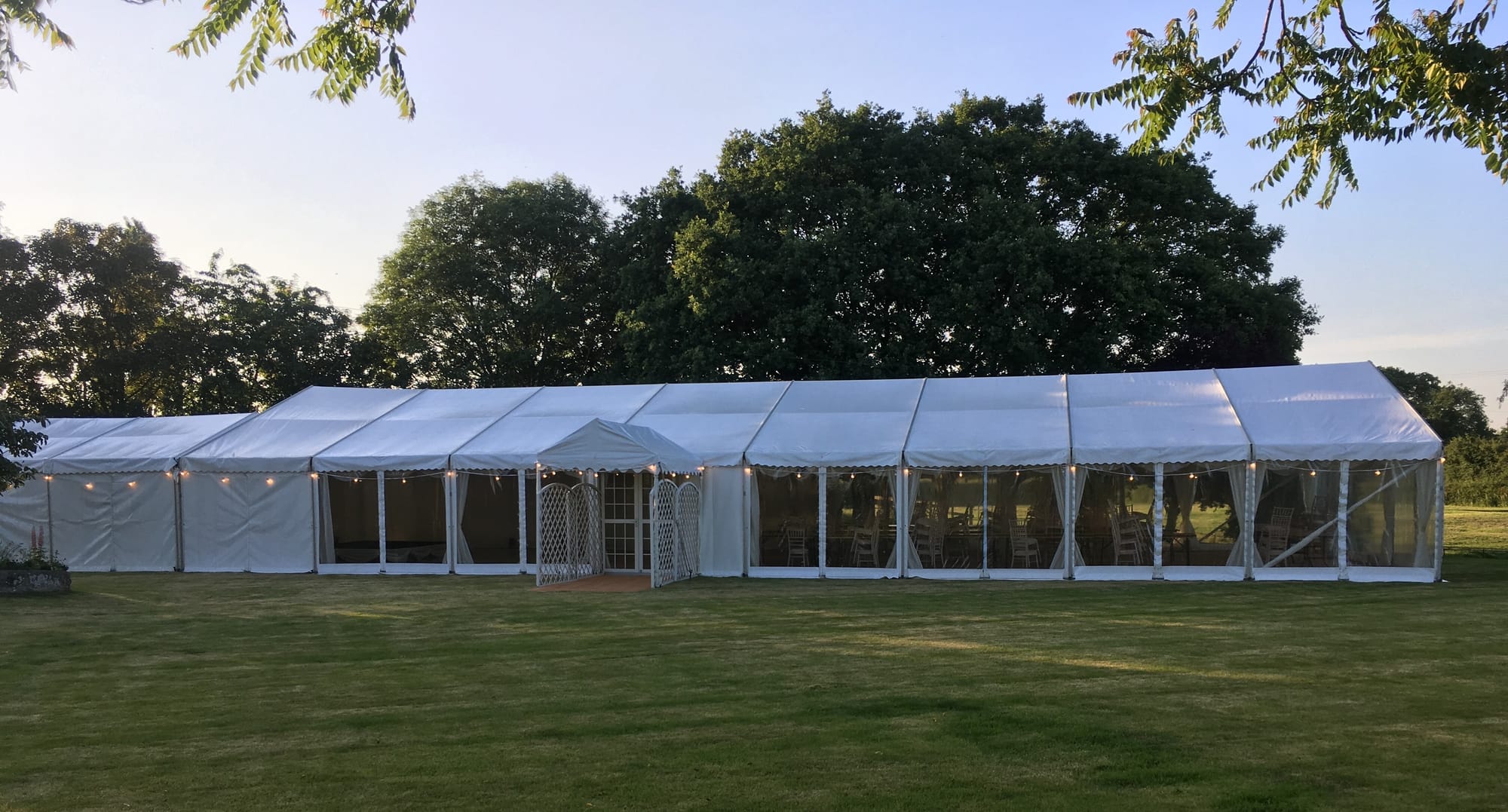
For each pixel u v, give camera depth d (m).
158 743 6.18
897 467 15.24
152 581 15.70
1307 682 7.34
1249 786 4.93
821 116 26.03
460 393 20.19
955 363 25.08
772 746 5.79
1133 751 5.58
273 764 5.66
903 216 23.81
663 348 25.89
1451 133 5.28
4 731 6.53
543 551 14.75
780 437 16.33
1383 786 4.92
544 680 7.89
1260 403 15.53
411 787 5.17
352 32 5.66
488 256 33.56
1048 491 15.05
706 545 16.05
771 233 25.47
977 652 8.77
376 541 18.67
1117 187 25.80
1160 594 12.72
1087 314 24.89
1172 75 5.68
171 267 29.95
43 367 28.62
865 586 14.28
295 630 10.70
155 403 31.67
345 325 33.72
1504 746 5.61
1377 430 14.09
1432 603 11.52
